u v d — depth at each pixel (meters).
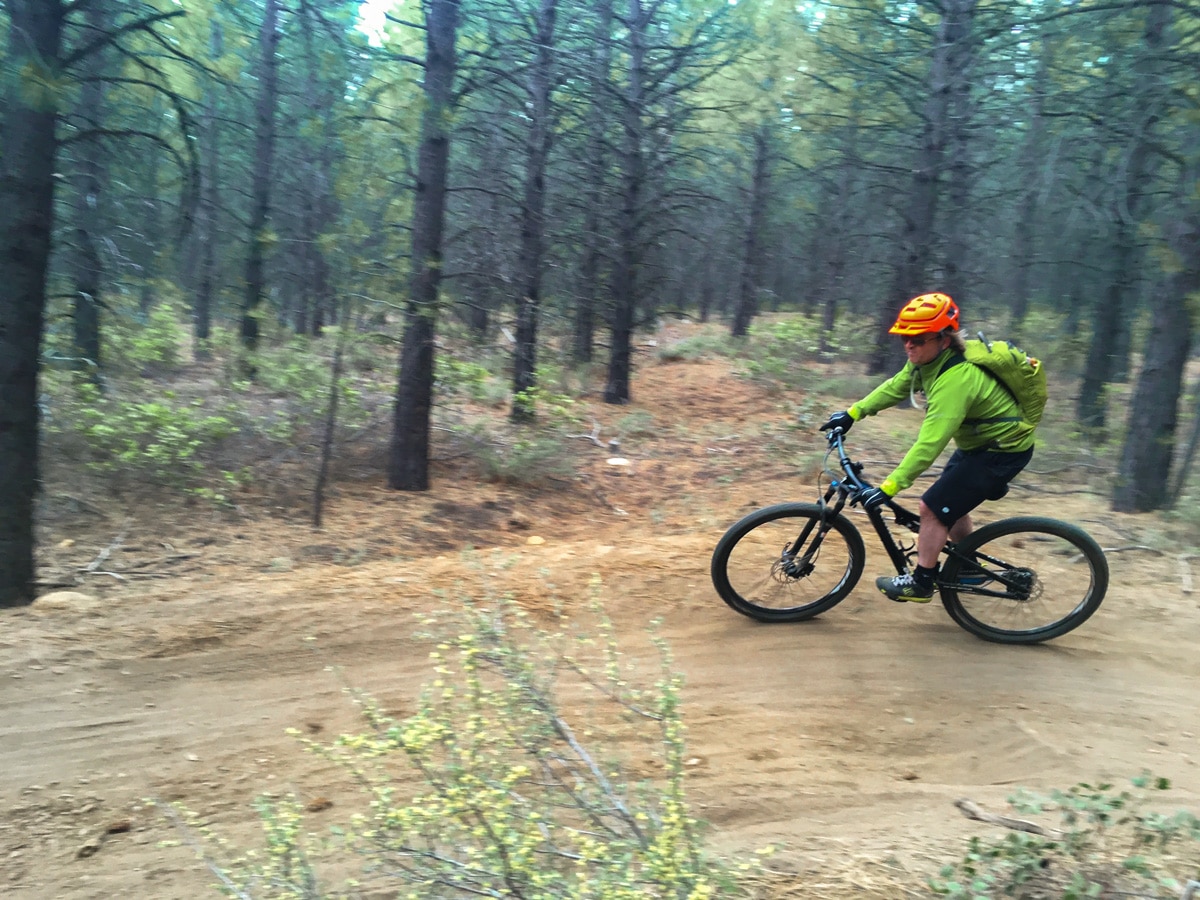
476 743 2.63
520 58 9.76
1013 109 11.34
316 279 10.77
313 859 3.14
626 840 2.47
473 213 12.24
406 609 5.10
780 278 29.12
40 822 3.39
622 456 10.98
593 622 5.06
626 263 13.87
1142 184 10.38
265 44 12.24
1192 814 3.37
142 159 8.18
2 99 4.76
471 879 2.36
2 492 4.91
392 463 8.52
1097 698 4.37
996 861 2.93
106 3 5.93
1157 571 5.95
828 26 12.90
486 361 12.56
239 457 8.58
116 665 4.41
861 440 10.94
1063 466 9.30
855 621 5.16
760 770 3.75
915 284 12.68
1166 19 7.82
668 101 14.66
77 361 9.44
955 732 4.08
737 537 4.98
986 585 4.80
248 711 4.14
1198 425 7.38
